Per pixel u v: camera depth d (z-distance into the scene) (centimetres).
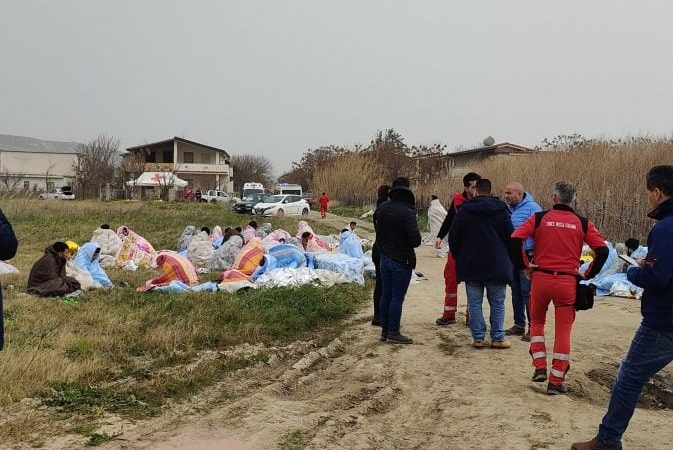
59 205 3625
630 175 2030
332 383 700
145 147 7425
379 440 522
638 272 462
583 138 3159
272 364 766
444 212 2339
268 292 1109
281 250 1394
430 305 1166
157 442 502
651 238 461
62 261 1188
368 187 5319
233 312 963
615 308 1136
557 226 639
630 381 469
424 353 800
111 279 1427
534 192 2528
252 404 603
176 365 732
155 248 2183
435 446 511
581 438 514
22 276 1377
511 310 1123
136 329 864
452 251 820
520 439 511
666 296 455
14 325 855
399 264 844
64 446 484
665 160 2041
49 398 591
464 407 595
